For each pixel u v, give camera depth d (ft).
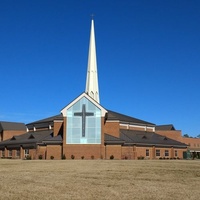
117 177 91.76
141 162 157.79
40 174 98.89
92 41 278.67
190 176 96.02
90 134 224.53
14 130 339.16
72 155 222.48
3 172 105.60
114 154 226.99
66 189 67.62
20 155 250.98
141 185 74.84
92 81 273.75
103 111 224.94
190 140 390.63
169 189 68.90
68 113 226.79
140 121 288.51
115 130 244.01
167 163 150.20
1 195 60.03
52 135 249.96
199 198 59.06
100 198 58.08
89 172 105.70
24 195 60.18
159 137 275.80
